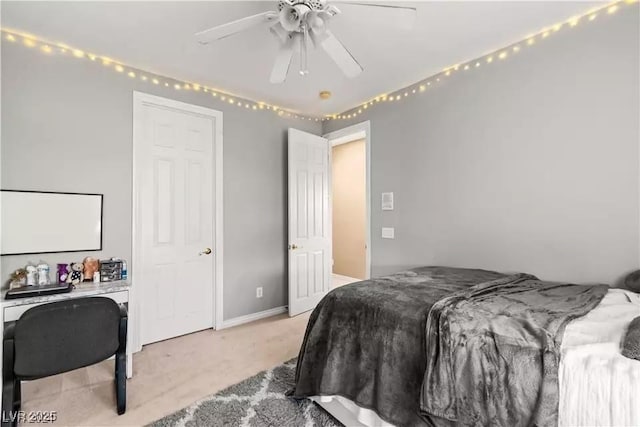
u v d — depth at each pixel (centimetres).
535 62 215
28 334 149
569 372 99
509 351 112
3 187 208
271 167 354
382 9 151
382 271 324
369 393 149
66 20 196
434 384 123
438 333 129
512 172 228
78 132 236
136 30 208
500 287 178
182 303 294
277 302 360
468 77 252
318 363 176
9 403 151
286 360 242
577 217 198
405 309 150
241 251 329
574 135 199
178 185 292
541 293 165
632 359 94
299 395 178
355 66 184
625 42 181
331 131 392
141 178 269
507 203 230
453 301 146
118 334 179
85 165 239
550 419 97
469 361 119
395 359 143
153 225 277
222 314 314
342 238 566
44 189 222
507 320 125
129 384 208
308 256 367
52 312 153
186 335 295
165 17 193
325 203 390
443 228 271
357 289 182
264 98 329
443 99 270
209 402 186
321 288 384
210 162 313
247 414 174
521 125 223
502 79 232
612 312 134
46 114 223
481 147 245
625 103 181
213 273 313
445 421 122
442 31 209
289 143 347
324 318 182
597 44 190
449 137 266
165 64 256
